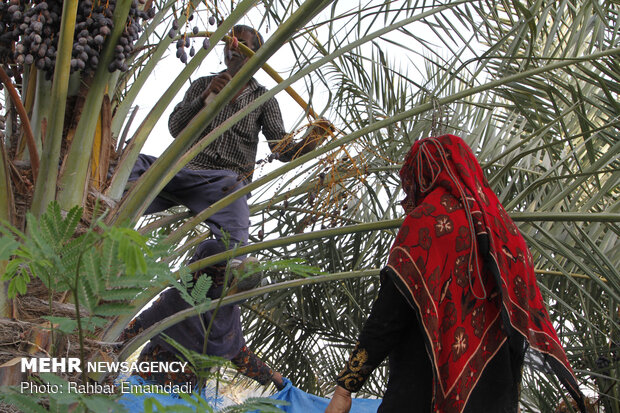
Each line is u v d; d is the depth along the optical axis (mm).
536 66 3062
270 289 2434
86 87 2139
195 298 1326
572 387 1913
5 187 1893
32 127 2092
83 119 2047
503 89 3160
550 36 2939
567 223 3246
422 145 2162
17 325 1761
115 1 2104
